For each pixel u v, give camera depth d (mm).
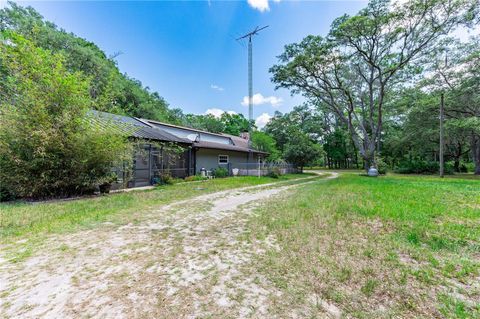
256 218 4270
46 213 4422
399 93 19656
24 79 5344
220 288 1958
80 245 2941
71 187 6422
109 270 2287
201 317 1590
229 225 3852
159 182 9820
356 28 12758
